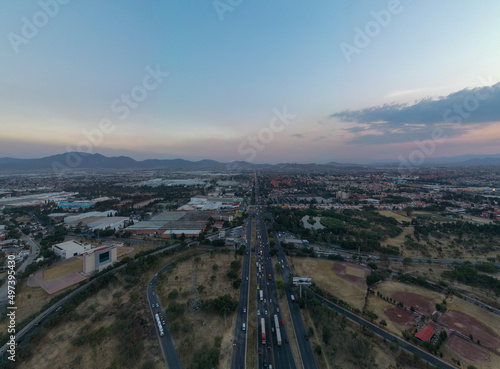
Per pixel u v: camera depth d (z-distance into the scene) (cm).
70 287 10100
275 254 13425
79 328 7525
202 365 5847
